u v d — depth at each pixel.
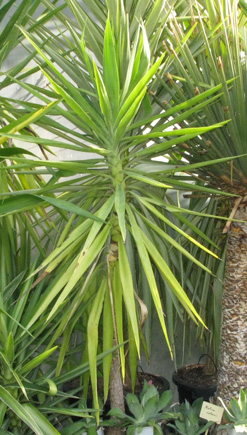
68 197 2.13
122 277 1.84
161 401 2.09
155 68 1.61
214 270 2.66
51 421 2.28
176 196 3.06
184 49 2.02
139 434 2.02
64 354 2.12
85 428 2.08
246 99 1.92
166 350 3.01
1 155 1.89
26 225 2.25
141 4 2.13
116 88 1.79
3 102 2.31
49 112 2.12
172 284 1.84
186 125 2.08
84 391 2.28
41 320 2.01
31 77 2.96
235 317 2.13
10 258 2.26
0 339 1.99
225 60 1.96
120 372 2.37
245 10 2.10
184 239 2.50
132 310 1.76
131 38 2.18
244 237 2.11
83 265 1.76
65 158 3.02
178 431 2.06
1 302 1.94
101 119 1.91
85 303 2.13
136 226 1.87
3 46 2.32
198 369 2.84
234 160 1.98
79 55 2.34
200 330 2.73
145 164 2.20
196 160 2.14
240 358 2.12
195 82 1.94
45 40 2.30
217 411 2.05
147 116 2.03
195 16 2.26
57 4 2.99
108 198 2.01
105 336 2.00
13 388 1.97
